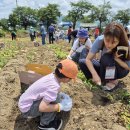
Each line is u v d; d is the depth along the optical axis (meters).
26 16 31.53
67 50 4.68
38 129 1.42
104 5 26.61
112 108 1.55
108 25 1.56
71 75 1.30
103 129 1.38
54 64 2.75
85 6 27.34
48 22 28.56
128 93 1.72
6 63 2.90
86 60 1.75
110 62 1.71
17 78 2.00
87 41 2.34
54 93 1.29
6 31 20.83
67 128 1.42
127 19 27.72
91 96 1.69
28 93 1.34
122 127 1.40
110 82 1.81
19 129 1.45
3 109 1.59
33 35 9.86
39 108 1.30
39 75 1.56
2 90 1.79
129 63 1.74
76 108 1.56
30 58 3.06
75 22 27.80
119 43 1.62
